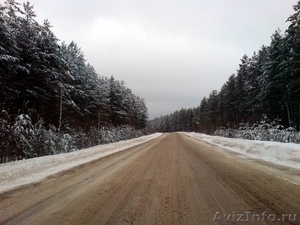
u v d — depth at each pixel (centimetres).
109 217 374
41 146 1470
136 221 353
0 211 429
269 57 2731
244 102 3941
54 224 357
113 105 4241
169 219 353
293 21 2070
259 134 2156
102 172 790
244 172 676
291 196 432
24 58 1739
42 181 671
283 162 797
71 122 2786
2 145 1215
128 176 697
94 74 3606
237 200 423
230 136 3497
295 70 2148
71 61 2580
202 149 1466
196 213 372
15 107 1792
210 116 6481
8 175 753
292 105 2948
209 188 516
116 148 1772
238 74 4156
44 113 2189
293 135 1727
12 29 1597
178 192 496
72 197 498
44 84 1917
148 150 1558
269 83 2680
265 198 427
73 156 1226
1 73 1526
